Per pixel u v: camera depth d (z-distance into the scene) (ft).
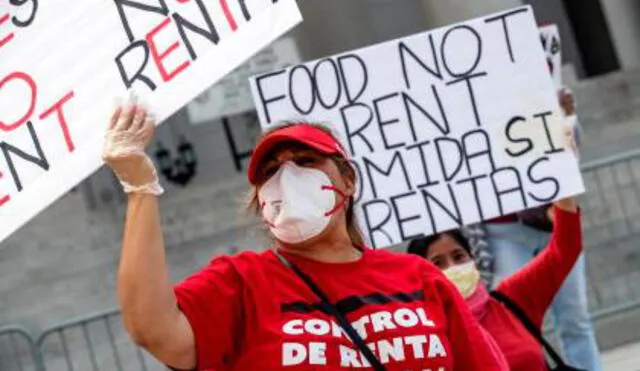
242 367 13.98
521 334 23.03
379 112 25.82
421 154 25.79
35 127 16.49
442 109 25.81
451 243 25.08
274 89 25.79
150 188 13.41
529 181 25.62
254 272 14.19
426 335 14.23
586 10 60.70
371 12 60.49
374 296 14.33
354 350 13.91
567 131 25.55
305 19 60.03
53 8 16.66
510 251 33.30
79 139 16.44
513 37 25.68
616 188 48.19
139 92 16.35
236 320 14.03
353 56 25.82
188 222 50.49
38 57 16.61
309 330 13.89
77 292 48.57
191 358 13.66
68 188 16.39
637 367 41.37
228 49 16.17
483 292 23.76
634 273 48.37
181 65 16.28
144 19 16.35
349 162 14.88
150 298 13.10
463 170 25.70
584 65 61.11
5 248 49.03
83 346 46.96
